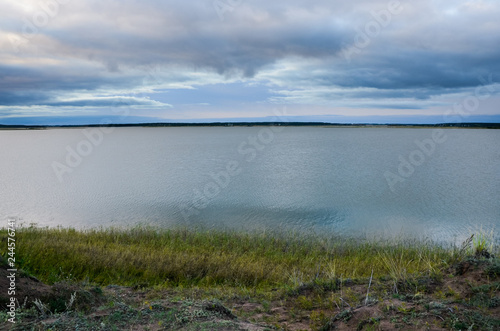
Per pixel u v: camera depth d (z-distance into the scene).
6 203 28.11
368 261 10.55
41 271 8.19
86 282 7.09
